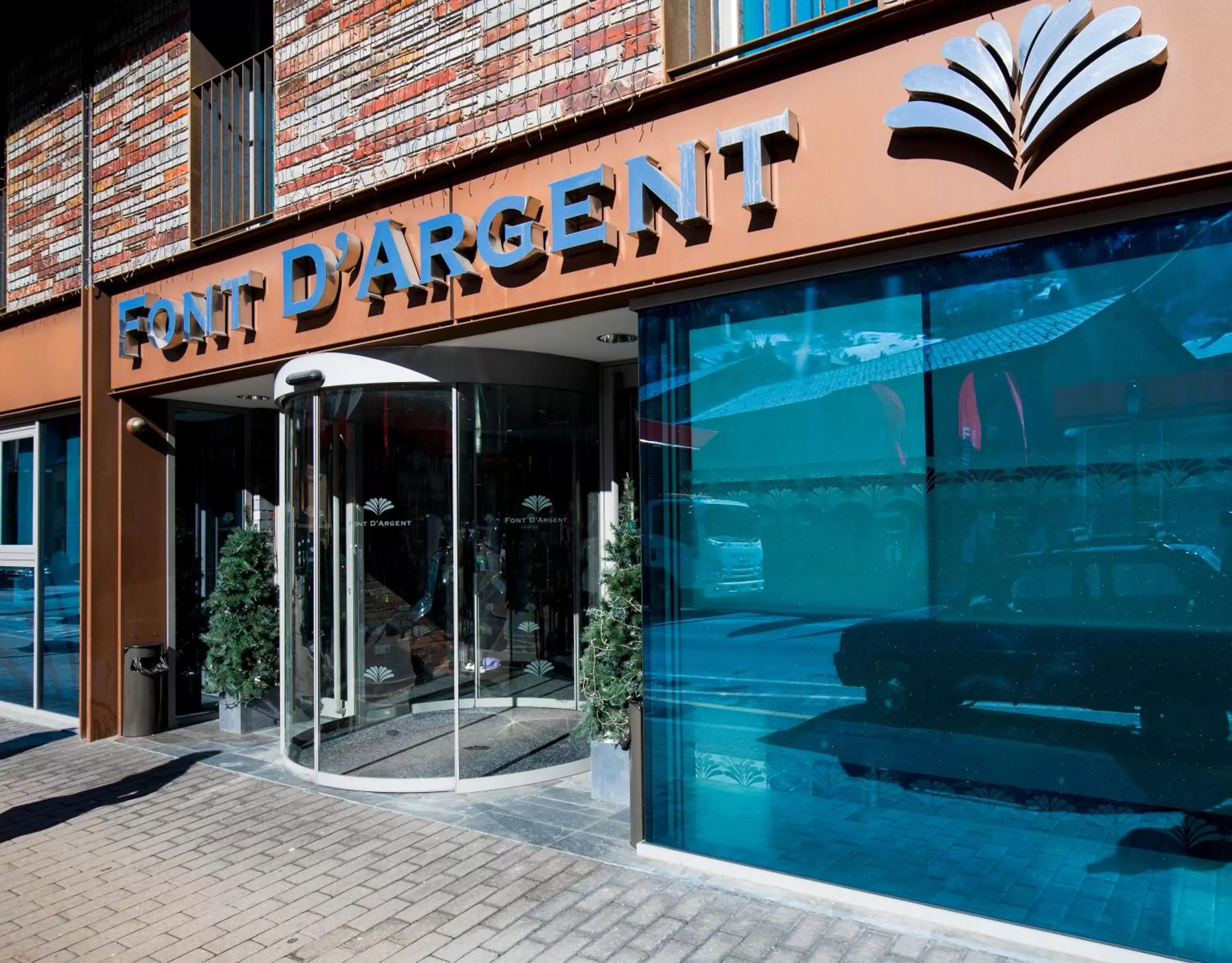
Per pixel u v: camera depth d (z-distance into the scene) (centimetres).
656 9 507
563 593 690
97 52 859
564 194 504
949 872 407
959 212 396
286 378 648
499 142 538
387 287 603
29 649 892
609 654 581
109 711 796
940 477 416
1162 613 366
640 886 454
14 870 500
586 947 393
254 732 810
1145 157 356
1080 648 382
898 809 423
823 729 444
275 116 711
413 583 646
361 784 616
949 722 411
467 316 563
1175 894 360
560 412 684
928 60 406
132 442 812
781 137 434
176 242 779
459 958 387
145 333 775
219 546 873
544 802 586
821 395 448
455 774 616
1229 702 353
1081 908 378
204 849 522
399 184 591
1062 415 388
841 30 418
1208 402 359
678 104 477
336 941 407
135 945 410
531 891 451
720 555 477
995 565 401
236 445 888
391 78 634
